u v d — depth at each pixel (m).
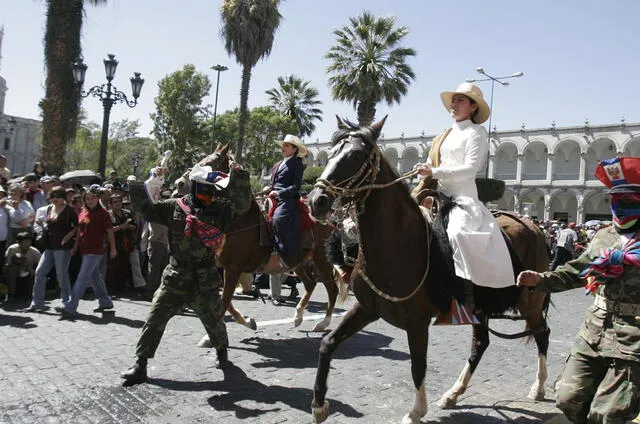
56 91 15.15
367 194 3.62
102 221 7.75
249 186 5.06
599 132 43.25
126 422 3.91
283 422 4.02
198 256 4.89
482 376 5.57
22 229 9.17
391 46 26.59
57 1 15.04
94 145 57.25
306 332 7.29
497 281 3.88
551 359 6.48
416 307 3.80
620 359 2.82
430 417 4.33
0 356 5.46
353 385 5.02
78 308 8.20
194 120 40.44
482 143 3.97
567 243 16.89
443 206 4.04
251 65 26.69
